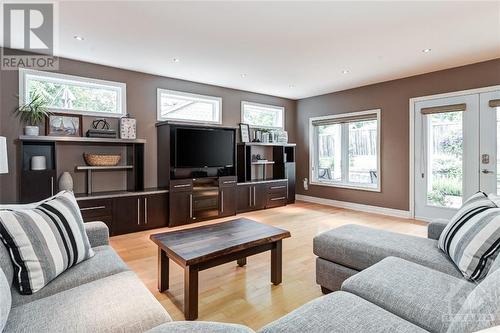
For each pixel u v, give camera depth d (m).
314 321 1.15
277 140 6.25
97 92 4.25
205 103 5.41
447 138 4.41
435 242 2.09
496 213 1.61
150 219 4.19
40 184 3.51
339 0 2.48
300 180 6.76
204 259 1.92
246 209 5.41
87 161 4.01
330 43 3.43
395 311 1.27
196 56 3.86
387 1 2.50
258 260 2.96
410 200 4.82
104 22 2.88
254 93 6.06
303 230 4.10
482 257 1.48
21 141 3.46
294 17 2.79
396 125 5.00
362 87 5.49
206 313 1.99
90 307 1.23
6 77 3.54
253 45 3.48
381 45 3.47
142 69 4.42
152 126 4.69
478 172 4.07
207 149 4.91
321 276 2.27
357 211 5.43
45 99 3.82
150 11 2.66
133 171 4.35
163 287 2.28
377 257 1.95
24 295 1.37
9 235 1.41
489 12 2.69
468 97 4.16
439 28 3.02
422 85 4.66
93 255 1.83
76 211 1.87
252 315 1.97
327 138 6.27
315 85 5.45
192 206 4.58
